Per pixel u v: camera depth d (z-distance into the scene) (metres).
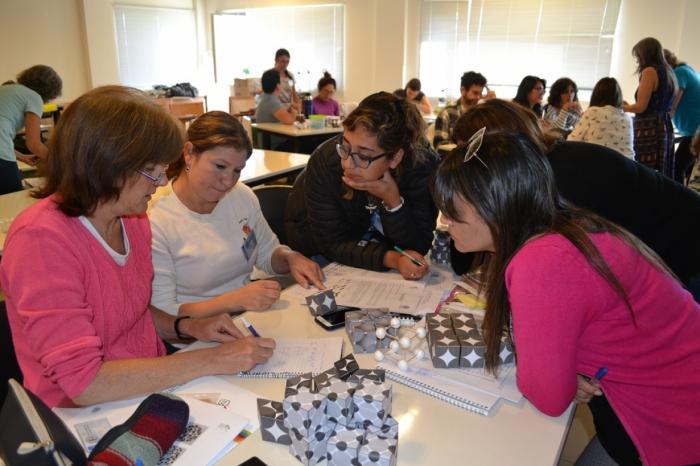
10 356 1.22
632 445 1.06
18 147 4.55
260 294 1.49
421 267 1.67
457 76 7.32
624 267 0.92
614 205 1.49
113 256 1.14
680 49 5.82
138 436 0.89
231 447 0.95
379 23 7.38
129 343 1.25
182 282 1.68
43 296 0.99
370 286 1.62
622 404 1.00
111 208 1.06
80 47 7.67
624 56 6.28
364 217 1.86
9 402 0.79
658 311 0.95
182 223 1.63
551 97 5.45
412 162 1.71
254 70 8.92
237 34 8.91
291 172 3.54
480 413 1.04
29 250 1.00
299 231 2.12
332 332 1.37
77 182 1.00
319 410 0.89
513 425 1.01
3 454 0.76
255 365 1.18
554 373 0.92
